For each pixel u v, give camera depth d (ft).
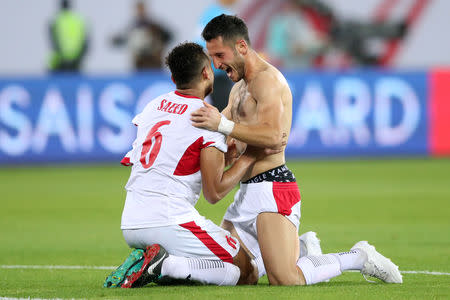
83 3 251.39
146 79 191.93
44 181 167.22
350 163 193.36
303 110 194.18
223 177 59.26
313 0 240.73
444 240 90.99
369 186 152.05
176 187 57.67
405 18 252.83
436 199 132.77
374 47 249.96
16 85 188.75
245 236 63.82
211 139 57.82
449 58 255.91
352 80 195.52
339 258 60.18
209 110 58.18
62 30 217.77
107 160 190.80
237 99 64.28
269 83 60.75
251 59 62.28
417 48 254.47
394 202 129.59
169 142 57.88
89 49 231.91
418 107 197.36
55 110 189.47
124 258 79.25
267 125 59.67
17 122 189.16
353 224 106.11
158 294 53.62
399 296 53.42
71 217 116.88
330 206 125.59
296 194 61.87
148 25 220.23
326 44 242.58
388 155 197.06
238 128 58.59
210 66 60.44
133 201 58.44
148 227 57.21
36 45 253.85
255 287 57.77
